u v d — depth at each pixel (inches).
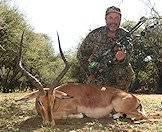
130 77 337.4
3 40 879.1
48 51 1358.3
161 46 1067.9
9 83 1146.7
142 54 1183.6
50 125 263.4
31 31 1011.3
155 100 492.4
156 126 269.6
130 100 297.4
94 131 253.8
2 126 267.1
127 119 297.6
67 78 1301.7
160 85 1282.0
